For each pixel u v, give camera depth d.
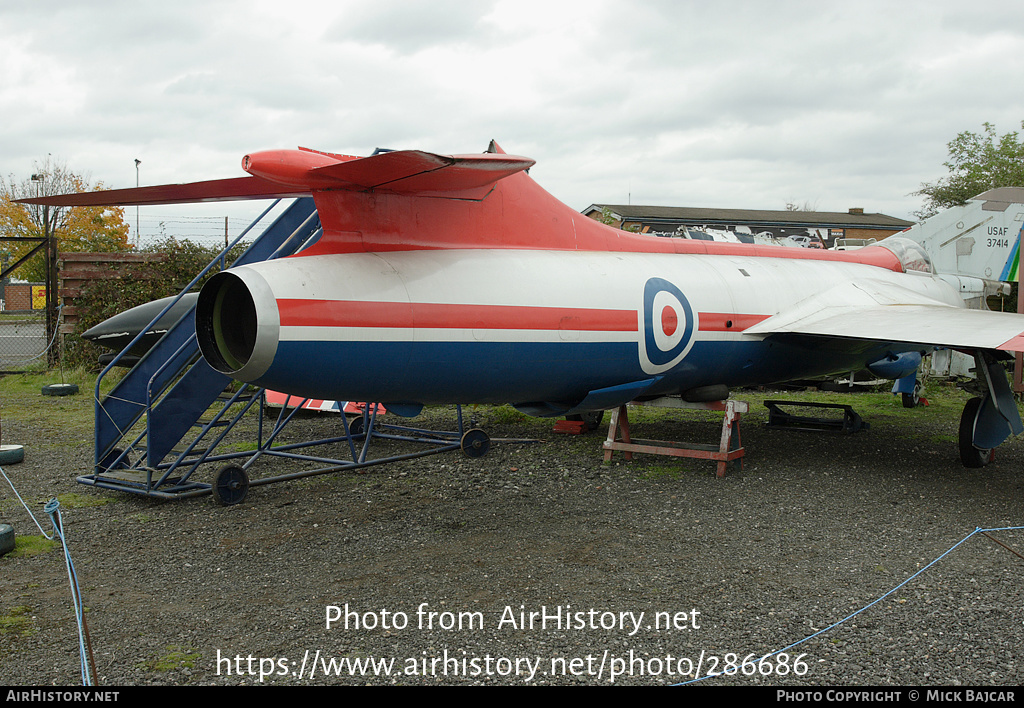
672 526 5.17
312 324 4.38
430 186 4.85
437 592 4.00
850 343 7.19
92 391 12.22
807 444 7.98
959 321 6.19
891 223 33.62
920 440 8.21
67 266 14.21
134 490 5.80
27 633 3.50
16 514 5.55
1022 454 7.46
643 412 10.10
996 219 10.77
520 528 5.16
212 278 4.60
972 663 3.14
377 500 5.92
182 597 3.96
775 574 4.22
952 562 4.39
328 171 4.18
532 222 5.82
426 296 4.78
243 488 5.88
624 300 5.75
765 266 7.29
